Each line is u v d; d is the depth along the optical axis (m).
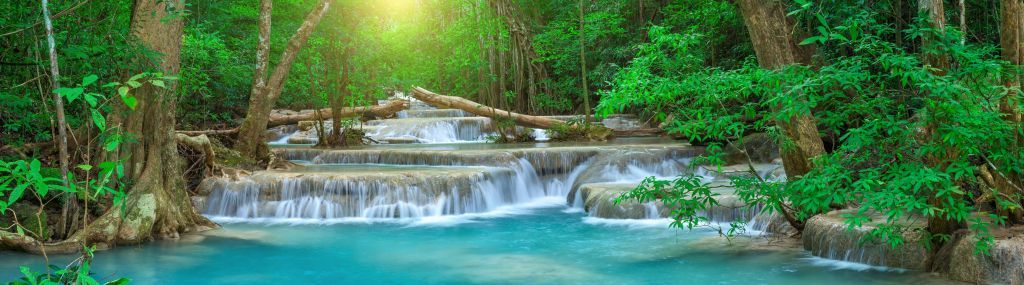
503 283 7.42
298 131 22.73
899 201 5.87
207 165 12.61
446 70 28.31
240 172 12.59
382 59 19.64
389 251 9.15
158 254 8.85
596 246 9.23
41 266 7.96
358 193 11.91
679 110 7.57
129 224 9.22
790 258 8.02
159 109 9.65
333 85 18.75
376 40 18.58
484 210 12.55
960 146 5.99
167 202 9.84
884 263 7.30
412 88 23.50
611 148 15.44
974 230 6.73
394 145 19.81
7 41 7.49
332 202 11.83
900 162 6.66
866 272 7.12
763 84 6.92
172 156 10.16
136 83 3.35
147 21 9.37
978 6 14.45
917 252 7.07
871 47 6.67
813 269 7.44
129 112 9.30
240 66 21.09
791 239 8.96
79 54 7.44
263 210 11.83
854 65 6.49
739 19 19.88
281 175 12.25
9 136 9.91
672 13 22.53
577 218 11.62
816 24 13.82
